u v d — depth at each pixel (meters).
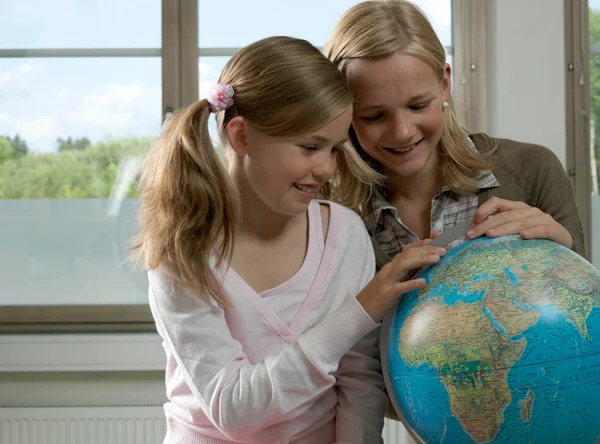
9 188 3.13
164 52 3.10
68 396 3.04
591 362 1.00
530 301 1.02
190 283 1.18
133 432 2.90
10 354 2.96
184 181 1.23
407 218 1.49
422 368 1.05
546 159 1.47
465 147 1.42
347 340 1.15
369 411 1.25
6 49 3.11
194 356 1.19
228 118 1.26
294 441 1.22
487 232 1.19
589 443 1.01
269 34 3.10
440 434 1.05
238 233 1.28
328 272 1.28
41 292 3.12
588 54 3.05
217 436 1.22
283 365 1.13
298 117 1.15
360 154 1.46
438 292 1.09
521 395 0.99
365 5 1.35
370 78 1.26
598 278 1.09
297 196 1.20
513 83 3.01
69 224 3.12
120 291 3.11
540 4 2.99
